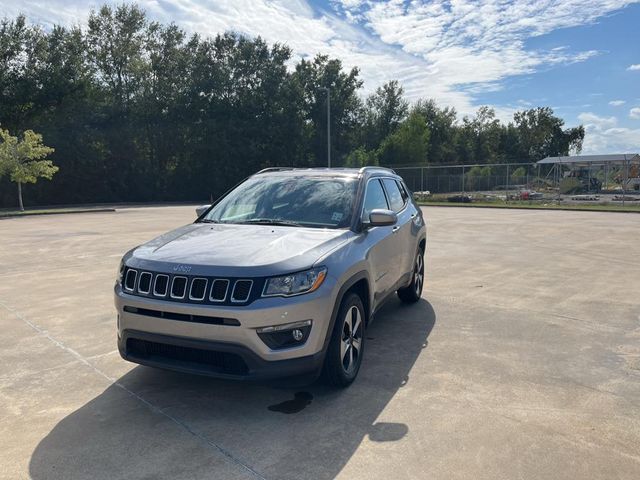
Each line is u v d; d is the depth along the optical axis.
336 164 58.84
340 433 3.34
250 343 3.35
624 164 34.47
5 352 4.91
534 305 6.69
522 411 3.66
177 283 3.51
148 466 2.96
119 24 46.53
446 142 85.62
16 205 39.28
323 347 3.65
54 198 42.00
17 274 8.94
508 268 9.45
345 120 62.31
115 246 12.63
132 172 46.50
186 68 48.16
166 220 21.06
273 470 2.91
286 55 51.56
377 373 4.38
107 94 46.41
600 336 5.38
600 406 3.74
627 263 9.95
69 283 8.17
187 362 3.57
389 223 4.36
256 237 4.07
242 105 48.81
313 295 3.54
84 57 45.62
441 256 10.91
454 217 22.00
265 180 5.38
